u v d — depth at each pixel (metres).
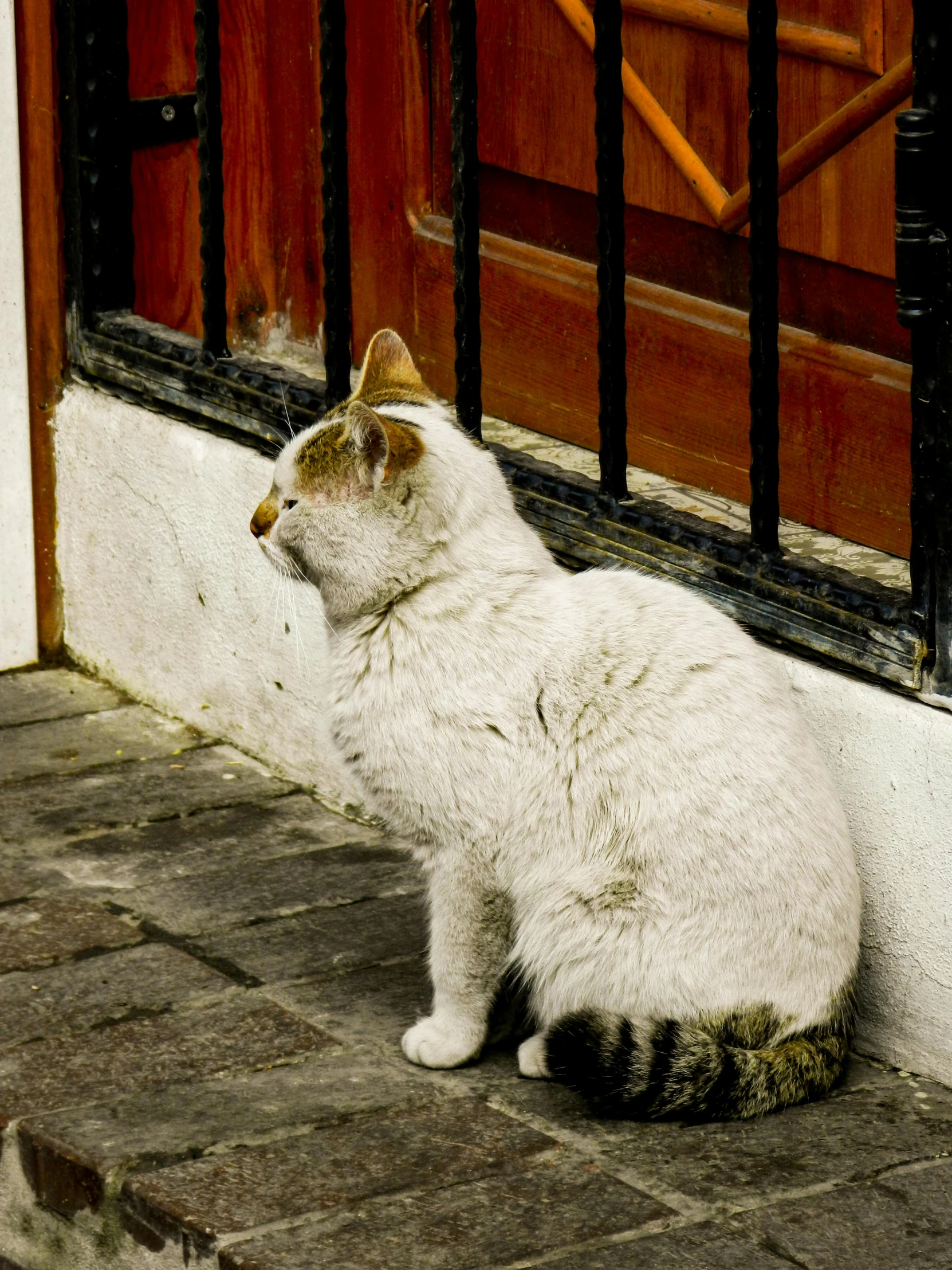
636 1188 4.09
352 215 7.53
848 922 4.50
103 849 5.92
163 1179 4.11
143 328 6.79
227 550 6.47
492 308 7.11
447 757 4.52
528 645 4.53
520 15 6.73
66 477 7.11
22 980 5.08
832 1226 3.95
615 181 5.08
